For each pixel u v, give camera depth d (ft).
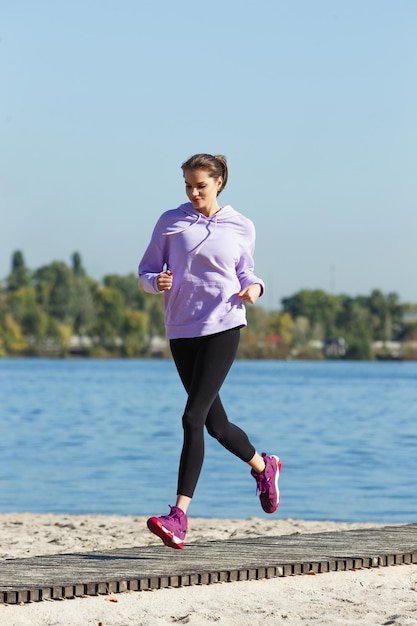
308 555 30.60
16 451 103.24
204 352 29.14
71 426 142.61
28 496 68.69
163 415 170.81
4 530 45.52
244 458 30.86
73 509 62.69
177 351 29.84
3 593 25.22
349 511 61.52
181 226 29.40
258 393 270.05
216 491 70.59
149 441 116.88
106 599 25.96
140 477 80.33
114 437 122.52
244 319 29.48
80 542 40.81
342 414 174.81
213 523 49.32
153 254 30.01
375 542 33.27
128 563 29.30
